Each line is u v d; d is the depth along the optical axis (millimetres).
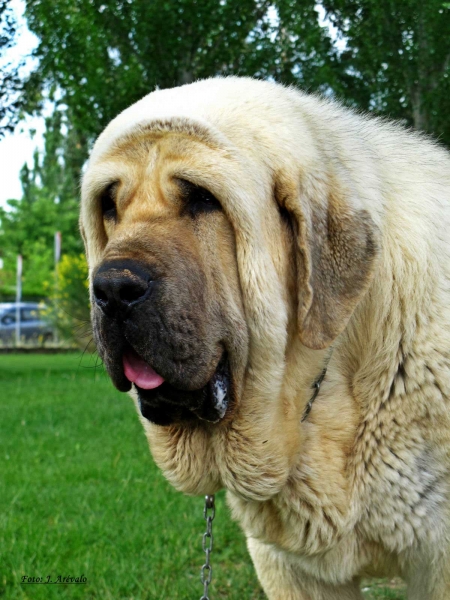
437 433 1441
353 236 1424
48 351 9070
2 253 17453
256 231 1401
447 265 1476
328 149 1460
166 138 1421
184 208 1421
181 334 1375
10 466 2635
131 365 1405
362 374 1476
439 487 1446
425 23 3006
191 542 2014
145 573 1884
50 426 3414
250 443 1432
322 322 1415
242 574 1904
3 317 11523
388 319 1465
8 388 4852
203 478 1479
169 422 1453
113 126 1480
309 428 1466
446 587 1456
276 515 1488
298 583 1543
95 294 1376
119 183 1448
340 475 1458
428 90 3092
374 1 3092
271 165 1417
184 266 1387
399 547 1456
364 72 3334
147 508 2186
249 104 1447
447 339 1446
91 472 2566
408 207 1493
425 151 1575
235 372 1428
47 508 2184
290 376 1452
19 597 1794
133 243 1380
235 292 1423
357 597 1562
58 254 9820
